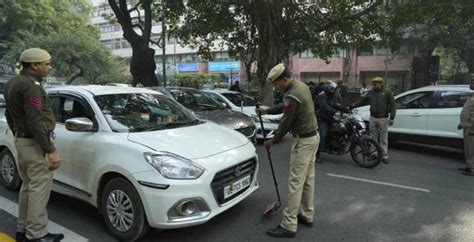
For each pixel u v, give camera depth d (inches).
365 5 527.2
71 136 156.6
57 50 1121.4
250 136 302.2
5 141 186.2
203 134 156.6
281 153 304.8
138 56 571.5
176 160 129.6
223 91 397.4
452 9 458.6
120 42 2174.0
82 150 149.6
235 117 304.0
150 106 174.4
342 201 187.8
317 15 506.6
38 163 130.1
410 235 147.5
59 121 169.3
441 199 192.9
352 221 161.2
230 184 141.3
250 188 156.0
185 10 585.6
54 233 143.2
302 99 139.5
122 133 146.1
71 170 156.0
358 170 254.4
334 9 508.1
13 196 185.5
